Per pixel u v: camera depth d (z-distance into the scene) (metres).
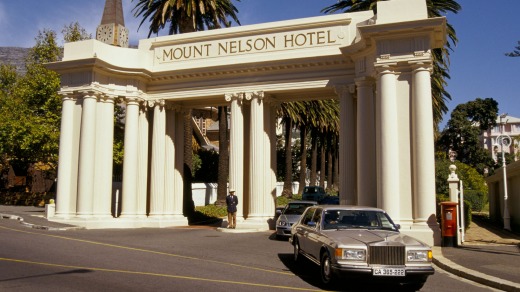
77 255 12.79
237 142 23.25
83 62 23.16
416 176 17.64
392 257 8.90
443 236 15.90
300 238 11.88
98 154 23.64
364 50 19.98
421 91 17.80
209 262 12.36
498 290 9.52
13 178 43.22
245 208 24.70
